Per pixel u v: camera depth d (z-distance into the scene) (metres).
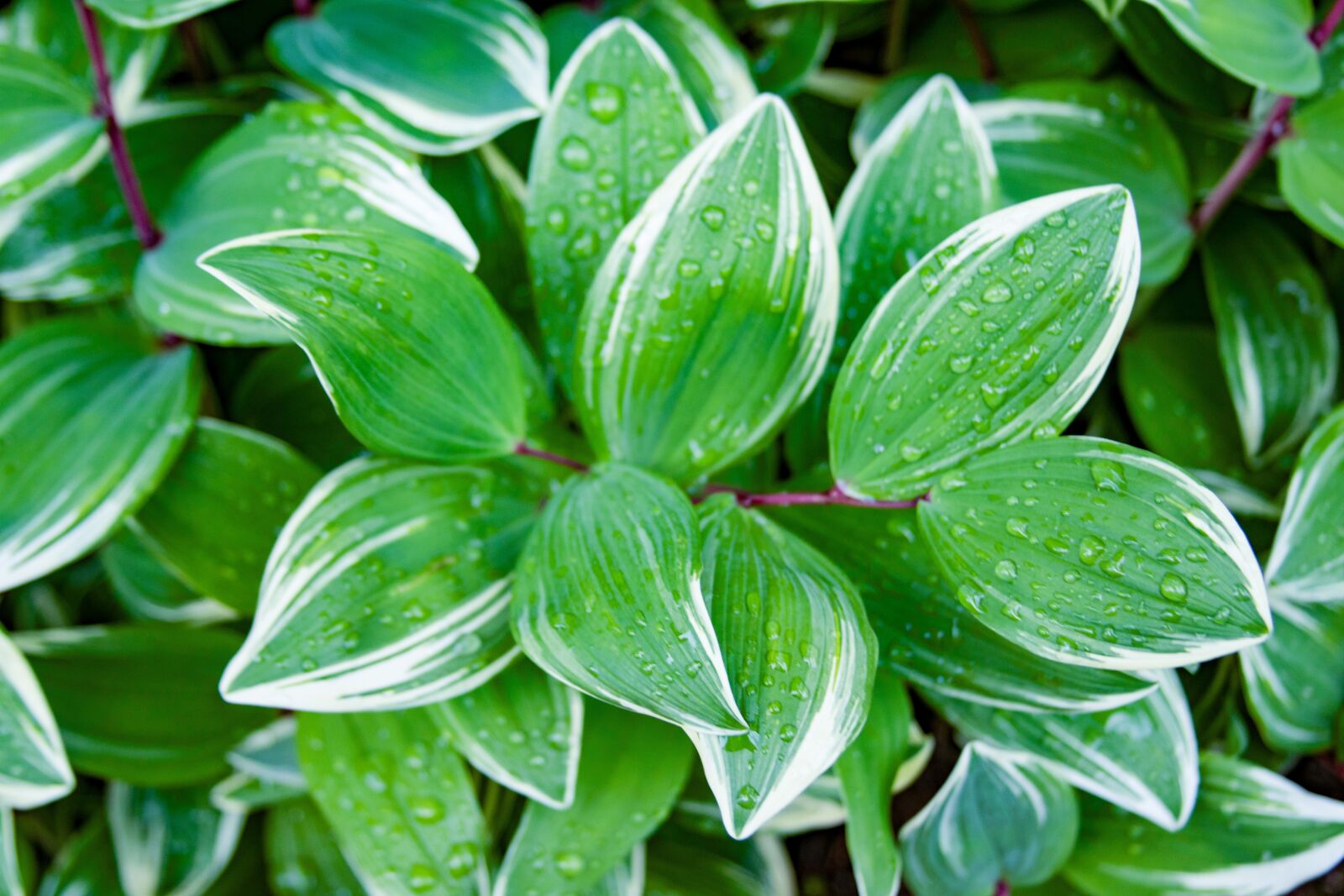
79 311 1.07
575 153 0.94
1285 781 0.97
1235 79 1.04
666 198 0.89
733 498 0.91
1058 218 0.88
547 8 1.09
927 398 0.89
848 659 0.87
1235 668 1.00
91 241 1.00
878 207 0.94
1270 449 1.02
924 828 0.96
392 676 0.90
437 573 0.92
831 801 1.01
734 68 1.01
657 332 0.90
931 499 0.89
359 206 0.94
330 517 0.91
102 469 0.95
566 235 0.94
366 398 0.89
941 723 1.08
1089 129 1.00
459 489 0.93
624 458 0.92
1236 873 0.96
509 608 0.91
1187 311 1.07
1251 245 1.03
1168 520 0.87
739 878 1.04
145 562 1.03
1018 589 0.87
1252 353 1.01
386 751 0.95
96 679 1.00
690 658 0.85
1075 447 0.88
